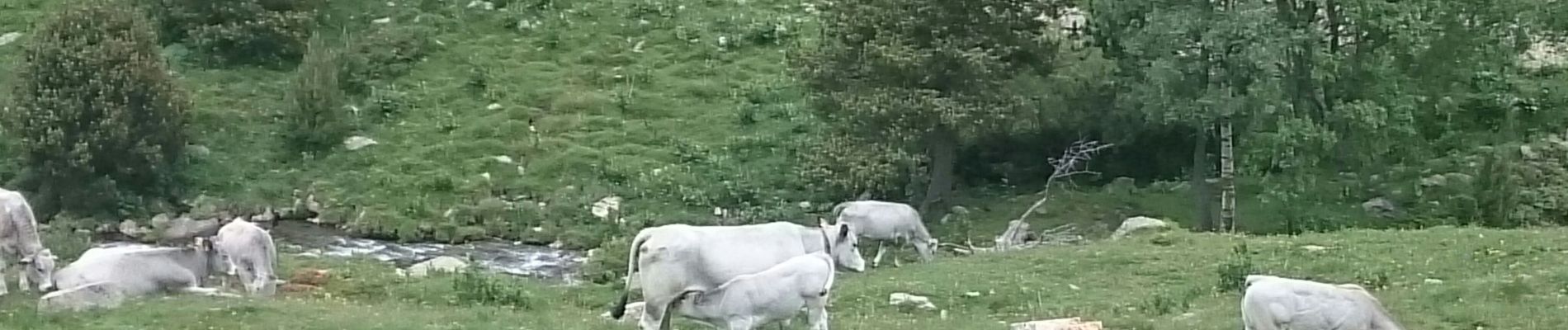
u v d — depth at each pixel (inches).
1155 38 1533.0
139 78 1820.9
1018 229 1583.4
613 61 2128.4
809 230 876.6
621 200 1790.1
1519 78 1856.5
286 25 2138.3
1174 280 1111.0
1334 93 1608.0
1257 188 1695.4
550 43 2172.7
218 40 2111.2
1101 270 1152.8
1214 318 896.9
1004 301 1052.5
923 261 1391.5
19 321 809.5
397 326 806.5
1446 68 1648.6
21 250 965.8
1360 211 1619.1
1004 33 1723.7
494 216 1734.7
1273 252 1171.9
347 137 1926.7
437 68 2100.1
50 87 1803.6
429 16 2218.3
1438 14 1610.5
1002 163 1855.3
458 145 1904.5
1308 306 725.3
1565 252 1128.8
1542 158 1722.4
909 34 1720.0
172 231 1717.5
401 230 1697.8
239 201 1786.4
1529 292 959.0
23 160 1807.3
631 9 2261.3
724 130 1951.3
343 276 1252.5
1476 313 884.0
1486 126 1759.4
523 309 1004.6
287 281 1212.5
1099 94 1769.2
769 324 802.2
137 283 971.3
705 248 824.3
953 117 1673.2
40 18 2180.1
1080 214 1683.1
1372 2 1566.2
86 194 1766.7
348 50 2079.2
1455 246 1165.7
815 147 1790.1
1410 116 1620.3
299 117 1918.1
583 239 1678.2
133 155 1793.8
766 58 2140.7
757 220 1720.0
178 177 1828.2
